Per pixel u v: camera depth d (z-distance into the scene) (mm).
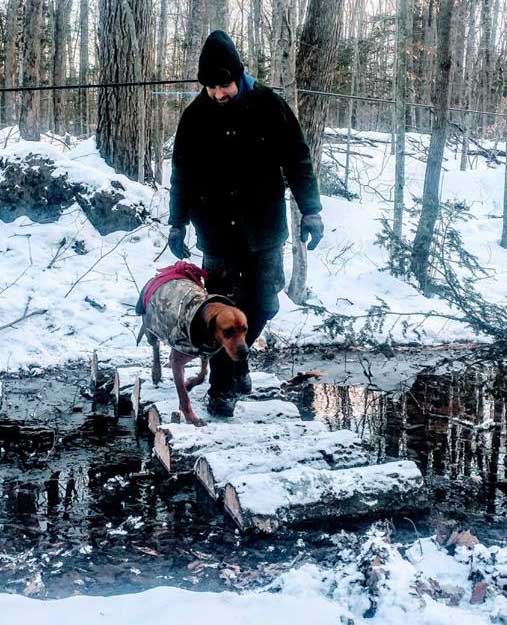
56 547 3432
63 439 4934
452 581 2898
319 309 6555
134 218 9281
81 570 3209
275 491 3639
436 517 3830
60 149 14680
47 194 9289
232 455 3998
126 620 2408
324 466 4027
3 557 3324
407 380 6484
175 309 4145
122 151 10469
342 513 3654
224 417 4707
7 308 7477
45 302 7672
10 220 9242
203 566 3244
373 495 3727
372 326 8172
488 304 6070
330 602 2619
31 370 6500
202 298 4117
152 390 5258
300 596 2723
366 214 13133
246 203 4348
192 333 4055
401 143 10891
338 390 6254
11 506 3893
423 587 2713
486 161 21609
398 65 10891
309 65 9641
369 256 11156
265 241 4414
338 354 7516
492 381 6496
